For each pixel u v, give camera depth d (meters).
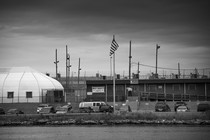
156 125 60.84
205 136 51.38
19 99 97.88
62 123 63.41
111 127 59.81
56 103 91.56
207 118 61.56
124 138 50.66
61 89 106.12
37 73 107.12
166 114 63.47
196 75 102.31
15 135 54.69
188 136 51.47
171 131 55.31
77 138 51.22
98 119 63.22
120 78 108.19
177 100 94.94
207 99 94.44
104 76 107.69
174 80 95.88
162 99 94.62
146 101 88.69
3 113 79.31
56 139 50.91
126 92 96.31
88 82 96.25
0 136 54.03
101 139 50.25
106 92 96.06
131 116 63.31
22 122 64.12
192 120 61.12
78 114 65.69
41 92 99.81
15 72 106.38
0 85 100.56
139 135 52.53
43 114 67.75
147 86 96.62
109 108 76.19
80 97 103.31
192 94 95.44
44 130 58.22
